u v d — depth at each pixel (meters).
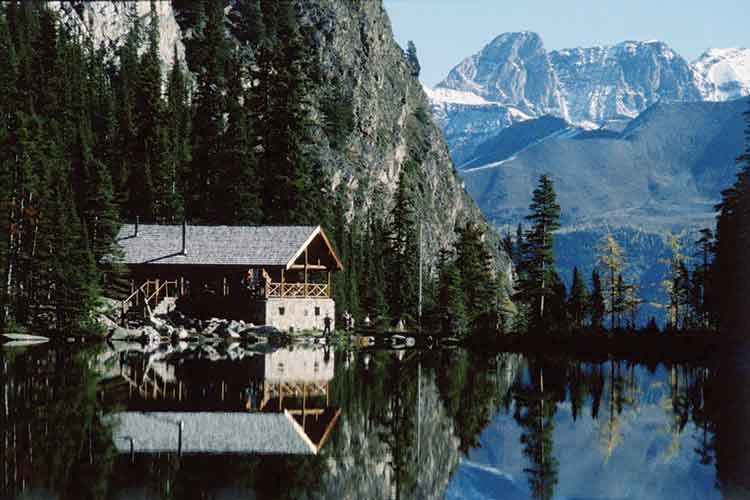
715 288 100.75
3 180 93.62
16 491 27.53
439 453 36.06
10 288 91.19
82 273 91.00
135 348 80.19
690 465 34.66
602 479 32.31
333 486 30.05
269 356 74.25
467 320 119.56
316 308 98.81
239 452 34.25
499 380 61.12
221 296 97.94
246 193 129.75
